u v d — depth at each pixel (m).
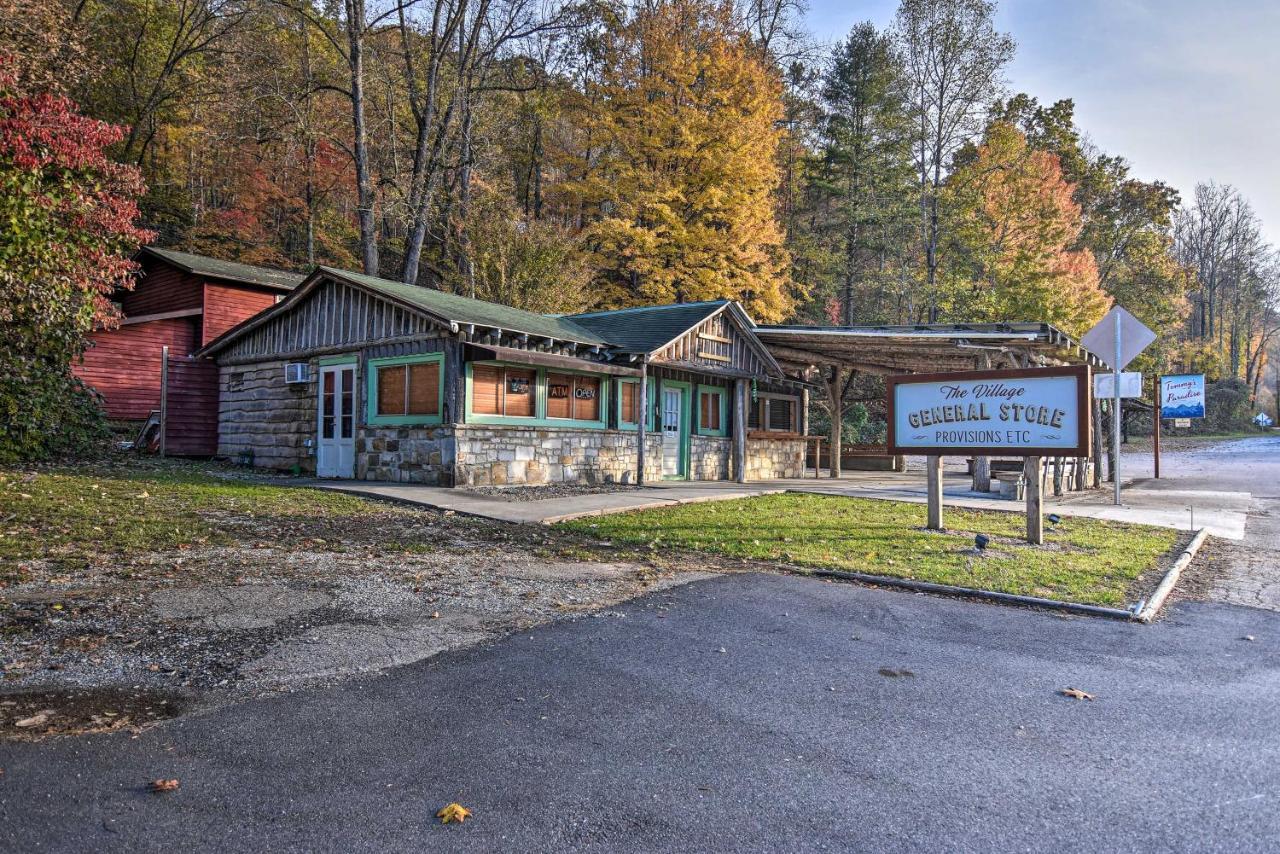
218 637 4.48
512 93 30.73
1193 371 56.84
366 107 27.56
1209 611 5.74
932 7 28.98
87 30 22.55
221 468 14.89
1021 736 3.40
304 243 31.89
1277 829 2.60
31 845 2.36
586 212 27.44
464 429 12.16
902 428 9.57
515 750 3.15
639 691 3.86
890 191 36.44
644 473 15.18
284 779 2.85
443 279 29.39
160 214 27.94
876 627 5.14
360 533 7.94
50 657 4.02
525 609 5.32
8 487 9.38
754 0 31.88
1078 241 41.84
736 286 25.86
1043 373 8.41
